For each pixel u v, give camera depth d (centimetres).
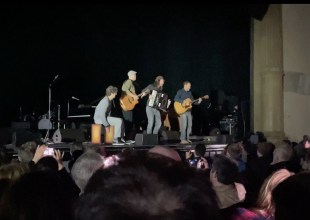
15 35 1074
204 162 491
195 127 1121
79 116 970
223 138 934
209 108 1140
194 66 1167
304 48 1051
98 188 59
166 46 1167
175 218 56
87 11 1130
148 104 903
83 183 224
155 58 1163
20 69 1081
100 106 830
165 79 1163
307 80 1047
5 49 1066
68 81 1120
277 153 392
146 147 823
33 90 1091
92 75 1136
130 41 1155
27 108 1084
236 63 1161
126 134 933
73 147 740
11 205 101
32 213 100
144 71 1159
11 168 187
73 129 880
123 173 59
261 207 186
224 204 221
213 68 1167
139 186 57
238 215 185
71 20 1122
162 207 56
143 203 56
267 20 1023
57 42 1112
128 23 1151
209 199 59
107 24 1141
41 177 105
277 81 1012
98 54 1140
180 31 1173
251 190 384
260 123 1040
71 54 1124
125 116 934
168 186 58
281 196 98
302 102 1043
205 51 1170
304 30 1053
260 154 443
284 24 1038
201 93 1161
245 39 1152
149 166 61
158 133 923
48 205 101
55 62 1111
